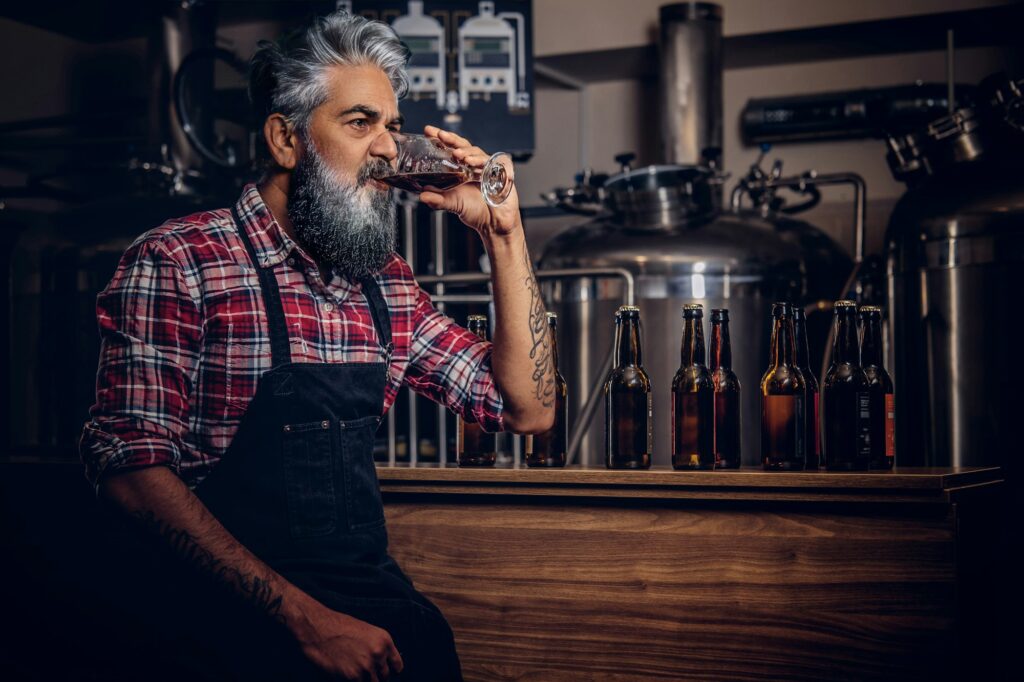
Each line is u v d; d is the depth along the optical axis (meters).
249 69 1.65
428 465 2.04
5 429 3.36
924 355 2.94
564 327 3.37
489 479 1.82
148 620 1.76
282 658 1.46
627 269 3.24
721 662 1.68
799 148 4.30
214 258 1.52
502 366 1.66
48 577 2.05
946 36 4.01
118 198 3.38
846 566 1.62
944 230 2.87
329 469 1.53
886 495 1.60
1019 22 3.85
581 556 1.77
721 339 1.88
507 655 1.81
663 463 3.18
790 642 1.65
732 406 1.87
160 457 1.43
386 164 1.54
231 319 1.50
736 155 4.41
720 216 3.42
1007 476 2.78
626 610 1.74
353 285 1.63
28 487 2.12
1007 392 2.79
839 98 3.96
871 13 3.85
